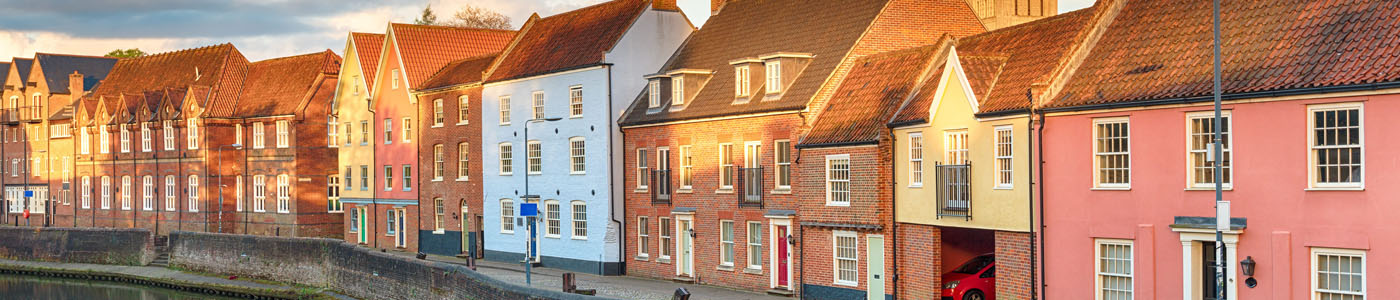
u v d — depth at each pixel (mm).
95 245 63000
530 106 48156
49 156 83625
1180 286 25141
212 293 51969
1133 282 26062
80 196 80125
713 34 44781
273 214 65438
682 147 41031
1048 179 27688
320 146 64375
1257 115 24094
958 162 30375
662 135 41938
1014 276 28906
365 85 59438
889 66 34906
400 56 55625
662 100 42656
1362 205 22594
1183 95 24859
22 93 86688
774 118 36812
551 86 46938
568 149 46094
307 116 63969
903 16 38375
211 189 67812
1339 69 23000
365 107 59844
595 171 44469
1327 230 23109
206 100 69125
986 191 29438
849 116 34375
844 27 38781
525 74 47969
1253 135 24172
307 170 63938
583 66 44594
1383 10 23594
